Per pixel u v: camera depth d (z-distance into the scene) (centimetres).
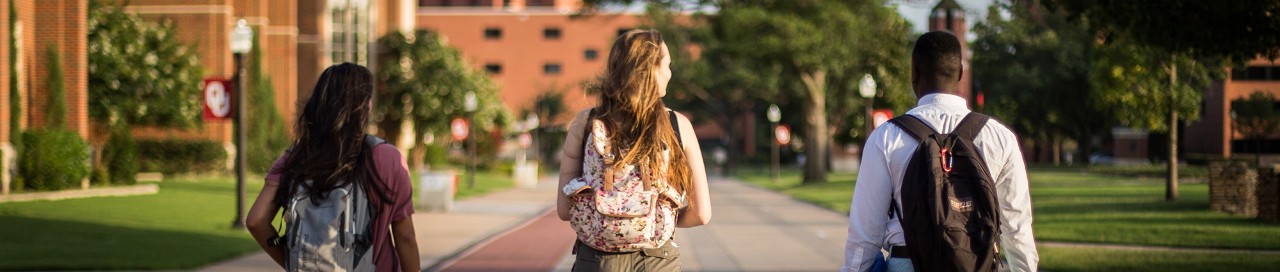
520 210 2556
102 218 1802
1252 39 1042
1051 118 6184
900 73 4228
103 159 2828
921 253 355
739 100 8294
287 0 4941
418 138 6072
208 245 1408
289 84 4912
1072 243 1497
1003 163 372
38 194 2286
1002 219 375
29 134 2395
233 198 2603
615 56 371
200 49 4178
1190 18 1045
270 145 4303
